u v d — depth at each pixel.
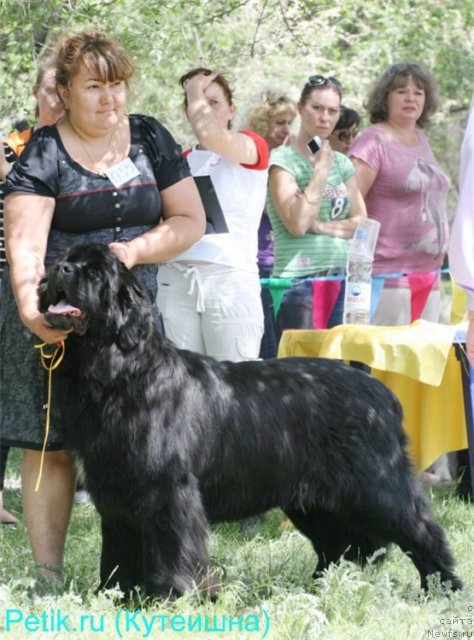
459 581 7.26
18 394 7.38
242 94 20.70
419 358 9.13
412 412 10.32
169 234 7.30
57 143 7.21
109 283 6.51
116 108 7.14
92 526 9.30
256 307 9.34
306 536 7.80
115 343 6.57
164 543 6.61
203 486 6.89
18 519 9.98
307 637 6.06
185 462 6.70
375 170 11.27
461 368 10.01
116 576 7.01
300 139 11.16
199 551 6.66
